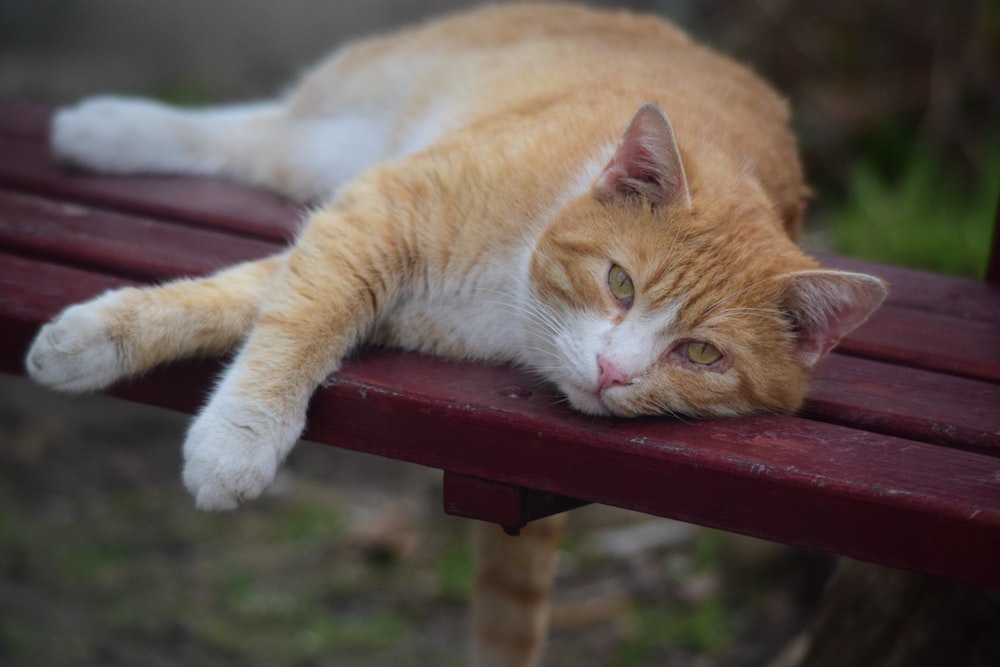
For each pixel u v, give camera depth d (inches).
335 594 267.7
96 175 195.6
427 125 185.8
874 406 133.6
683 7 401.4
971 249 325.7
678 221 134.8
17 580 255.3
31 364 130.7
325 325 135.9
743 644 256.7
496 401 126.6
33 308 139.6
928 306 175.2
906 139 376.2
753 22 388.5
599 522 295.3
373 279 141.9
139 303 133.9
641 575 277.7
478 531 178.2
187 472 128.5
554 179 147.3
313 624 257.0
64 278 150.7
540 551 177.9
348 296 138.9
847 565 194.2
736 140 162.7
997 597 170.9
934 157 362.0
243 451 127.8
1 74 476.7
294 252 141.5
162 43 520.1
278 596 264.2
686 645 257.0
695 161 143.4
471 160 147.6
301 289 137.3
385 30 524.7
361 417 130.3
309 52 511.5
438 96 192.1
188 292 138.6
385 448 129.5
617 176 138.3
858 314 130.2
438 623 261.6
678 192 135.3
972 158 362.0
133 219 175.3
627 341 131.0
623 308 135.2
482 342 146.8
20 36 518.9
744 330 132.3
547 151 149.6
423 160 149.6
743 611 266.8
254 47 518.0
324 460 317.1
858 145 378.3
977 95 370.9
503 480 123.3
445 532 289.3
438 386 130.4
